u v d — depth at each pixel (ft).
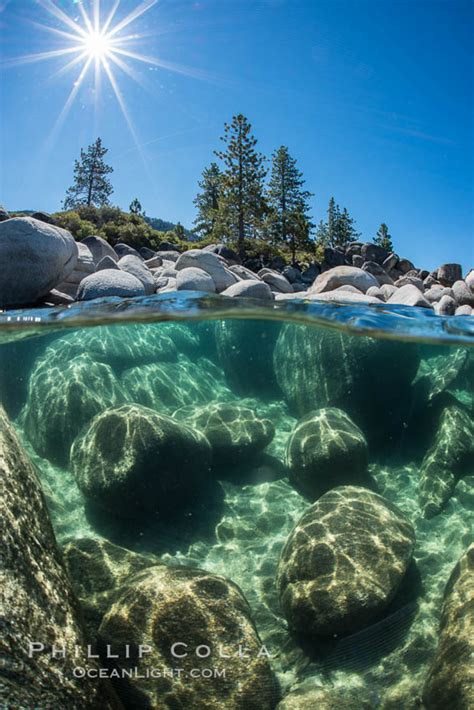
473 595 10.54
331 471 15.74
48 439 16.51
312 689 9.64
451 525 14.28
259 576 12.48
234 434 17.11
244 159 129.80
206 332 23.77
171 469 14.78
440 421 18.29
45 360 19.62
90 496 14.15
